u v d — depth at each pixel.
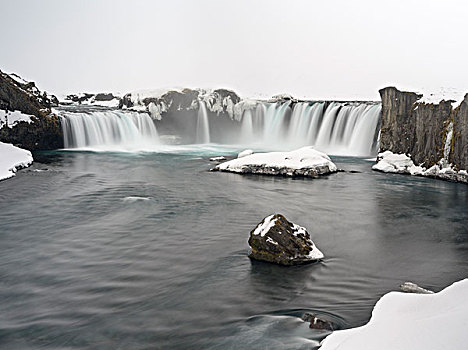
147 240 9.78
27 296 6.84
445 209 13.28
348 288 7.12
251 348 5.12
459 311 3.87
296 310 6.24
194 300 6.65
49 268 8.05
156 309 6.34
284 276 7.65
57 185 16.45
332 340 4.54
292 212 12.80
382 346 3.67
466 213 12.78
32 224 11.12
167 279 7.52
